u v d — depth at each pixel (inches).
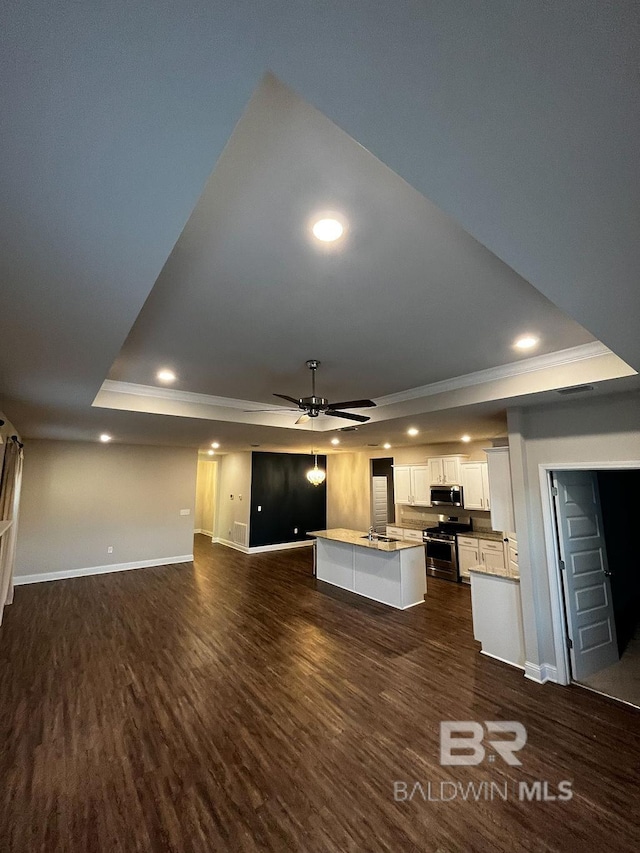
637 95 30.1
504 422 195.3
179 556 322.7
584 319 75.2
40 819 81.7
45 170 38.8
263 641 171.8
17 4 24.4
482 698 128.4
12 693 129.3
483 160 37.7
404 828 80.3
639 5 23.7
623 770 96.9
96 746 104.1
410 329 106.9
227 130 34.7
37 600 224.4
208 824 80.9
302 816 83.0
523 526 149.6
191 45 27.1
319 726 113.1
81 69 28.9
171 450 325.1
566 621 144.0
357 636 178.2
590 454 137.5
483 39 26.2
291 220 63.0
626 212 44.4
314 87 31.4
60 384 124.6
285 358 130.6
